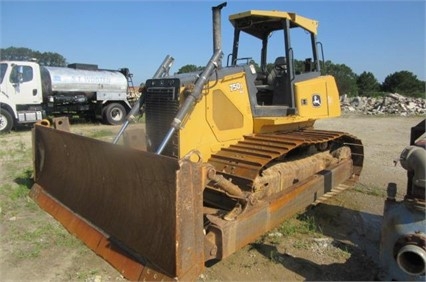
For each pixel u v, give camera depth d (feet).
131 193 11.42
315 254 12.75
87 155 13.66
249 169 12.53
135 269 10.54
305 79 17.87
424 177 9.36
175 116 13.56
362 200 18.44
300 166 15.67
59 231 13.85
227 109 14.96
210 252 10.25
